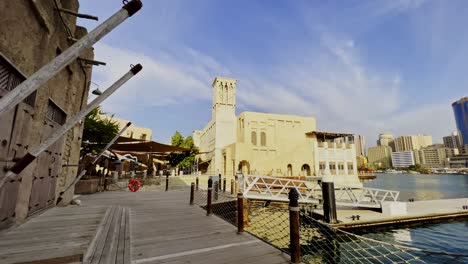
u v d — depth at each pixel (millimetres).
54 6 4973
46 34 4734
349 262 7871
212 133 44656
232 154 35156
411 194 38281
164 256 3479
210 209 6770
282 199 14430
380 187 52750
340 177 38906
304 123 43812
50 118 5852
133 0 1981
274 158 36812
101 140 17406
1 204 3752
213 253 3656
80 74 8023
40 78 1660
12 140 3926
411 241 11133
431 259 8961
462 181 75688
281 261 3393
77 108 7934
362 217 13156
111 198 10375
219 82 44000
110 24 1937
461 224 13945
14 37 3678
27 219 4832
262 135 41594
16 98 1559
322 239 8664
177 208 7949
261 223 11938
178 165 37688
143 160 38375
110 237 4004
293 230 3455
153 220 6004
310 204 15680
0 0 3297
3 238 3574
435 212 14742
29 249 3078
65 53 1763
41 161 5516
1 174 3609
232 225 5531
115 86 2811
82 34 7566
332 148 40344
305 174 38562
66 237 3695
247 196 13922
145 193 13094
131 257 3365
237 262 3318
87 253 3104
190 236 4582
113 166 28484
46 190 5992
